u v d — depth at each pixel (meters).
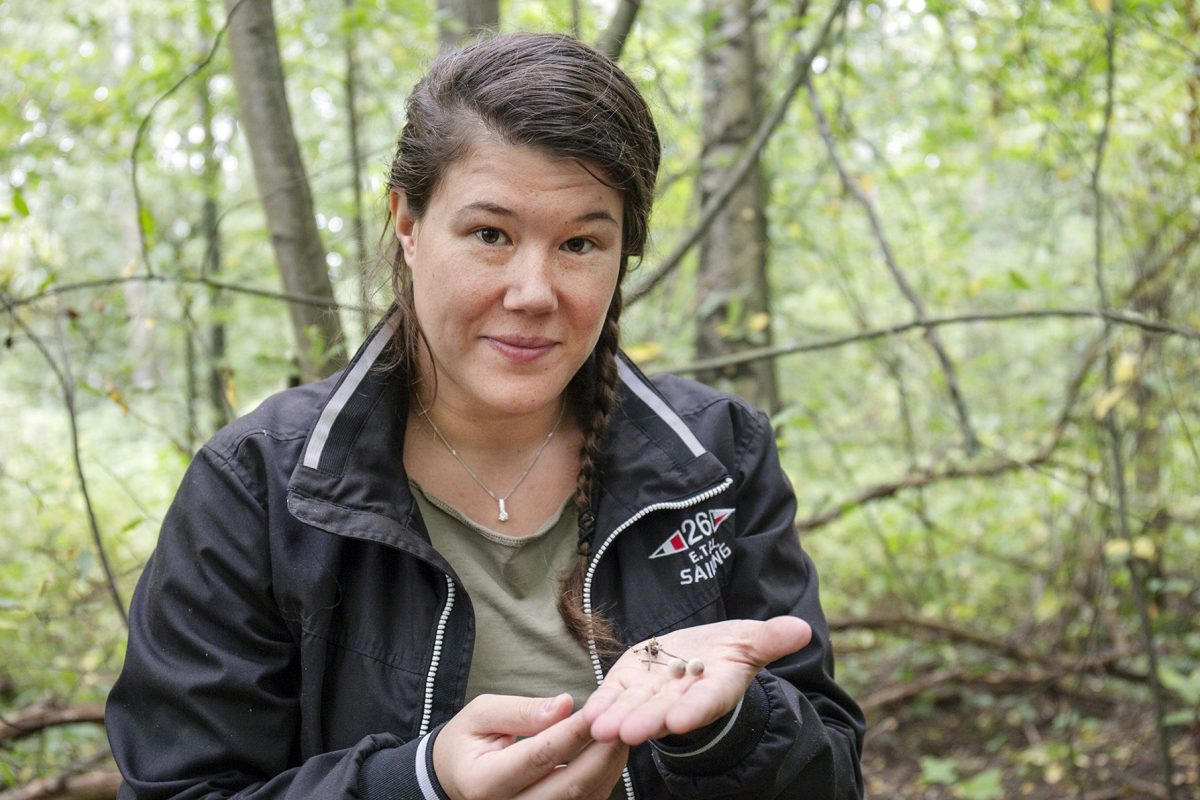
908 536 4.29
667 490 1.32
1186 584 3.21
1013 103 3.64
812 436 4.80
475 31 2.57
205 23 3.50
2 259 3.10
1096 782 3.61
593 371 1.34
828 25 2.94
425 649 1.21
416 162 1.20
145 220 2.43
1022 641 4.48
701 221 2.91
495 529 1.30
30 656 3.44
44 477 4.44
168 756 1.17
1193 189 3.60
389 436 1.25
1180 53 3.41
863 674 4.44
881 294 5.45
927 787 3.76
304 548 1.21
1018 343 5.31
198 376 4.46
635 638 1.29
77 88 3.70
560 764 1.03
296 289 2.56
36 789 2.83
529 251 1.15
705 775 1.15
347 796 1.08
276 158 2.53
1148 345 3.28
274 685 1.22
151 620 1.22
